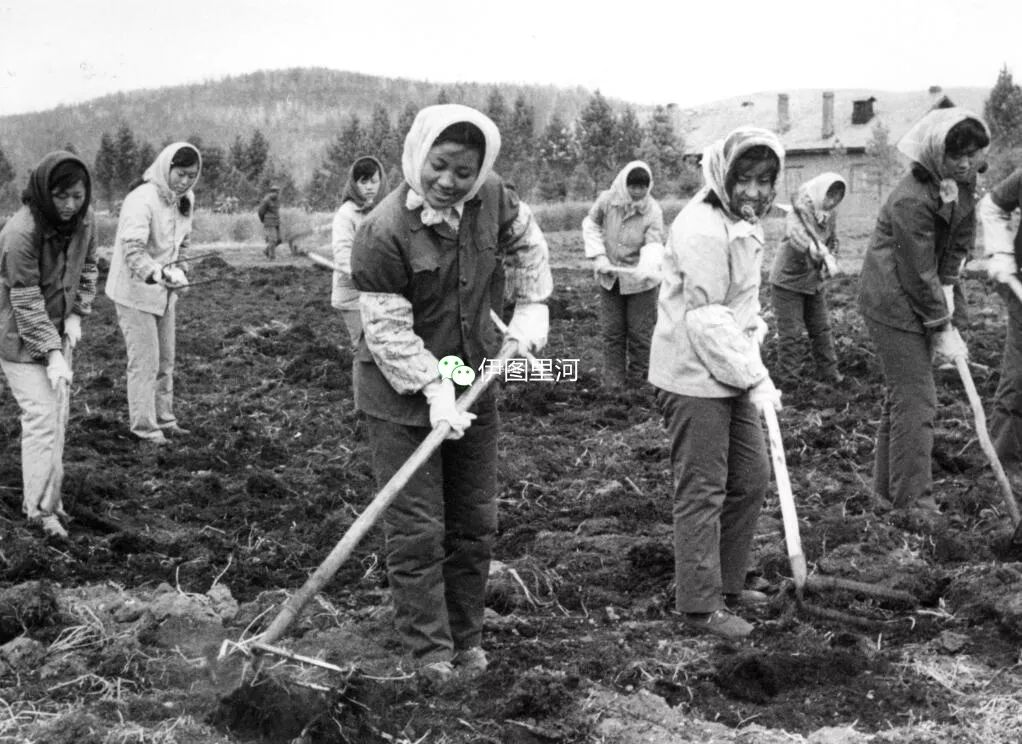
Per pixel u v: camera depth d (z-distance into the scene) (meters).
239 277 21.31
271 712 4.01
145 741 3.93
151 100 134.88
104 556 6.16
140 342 8.44
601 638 5.00
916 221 6.07
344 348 12.15
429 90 138.00
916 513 6.23
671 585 5.55
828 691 4.40
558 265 24.30
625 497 7.09
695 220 4.83
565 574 5.77
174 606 5.24
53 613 5.10
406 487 4.54
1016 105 46.94
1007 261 6.83
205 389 10.74
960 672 4.53
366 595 5.59
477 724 4.09
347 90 139.12
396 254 4.38
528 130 61.03
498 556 6.21
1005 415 7.11
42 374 6.35
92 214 6.54
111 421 8.95
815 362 10.64
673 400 5.00
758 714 4.25
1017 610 4.82
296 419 9.46
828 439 8.37
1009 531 6.10
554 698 4.17
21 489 6.94
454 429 4.34
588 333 13.87
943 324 6.20
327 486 7.57
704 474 4.99
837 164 46.72
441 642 4.64
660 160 51.31
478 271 4.52
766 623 5.05
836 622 4.97
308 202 58.91
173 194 8.44
